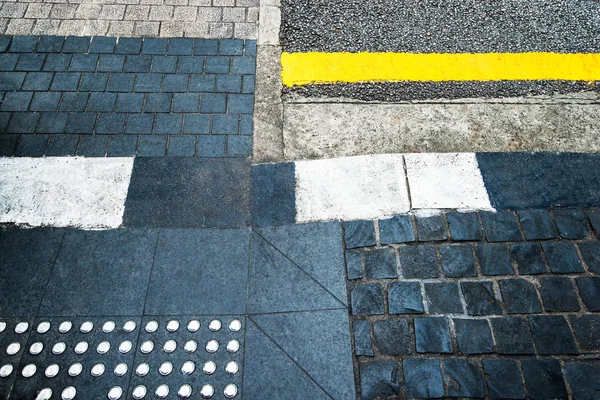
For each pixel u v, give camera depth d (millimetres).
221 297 2443
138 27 3574
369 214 2732
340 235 2660
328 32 3633
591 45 3611
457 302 2445
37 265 2518
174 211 2734
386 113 3180
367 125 3117
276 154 2979
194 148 2988
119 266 2529
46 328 2332
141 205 2746
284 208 2756
